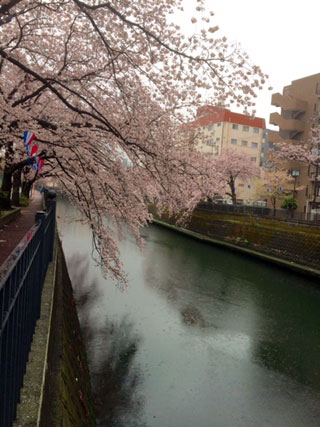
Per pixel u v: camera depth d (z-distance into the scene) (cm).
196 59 585
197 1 564
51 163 1116
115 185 855
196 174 768
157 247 2445
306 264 1872
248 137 4519
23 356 251
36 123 732
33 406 224
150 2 623
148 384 770
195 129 801
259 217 2550
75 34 795
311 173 3297
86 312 1141
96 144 816
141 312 1182
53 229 794
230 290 1510
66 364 396
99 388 738
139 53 684
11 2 559
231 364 889
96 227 900
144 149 706
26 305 265
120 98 776
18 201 1938
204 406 712
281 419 689
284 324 1170
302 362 923
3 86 961
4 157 1202
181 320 1143
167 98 731
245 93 647
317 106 3334
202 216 3241
